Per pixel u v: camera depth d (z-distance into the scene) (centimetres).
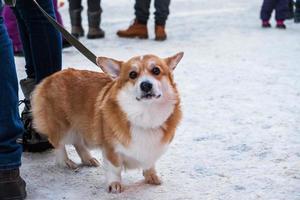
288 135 342
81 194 291
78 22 661
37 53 322
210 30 712
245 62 505
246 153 323
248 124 358
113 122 285
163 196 288
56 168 313
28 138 328
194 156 321
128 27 710
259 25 759
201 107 386
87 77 308
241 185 294
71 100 304
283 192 287
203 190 291
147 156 288
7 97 277
